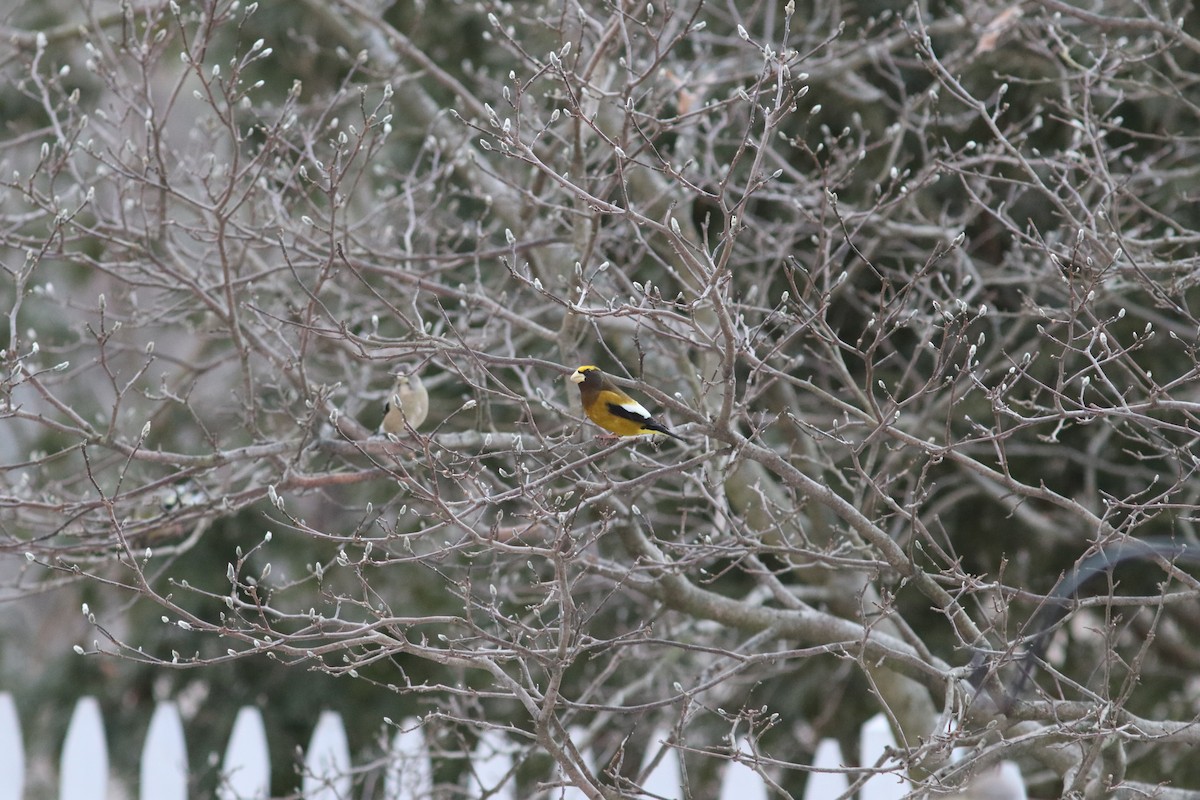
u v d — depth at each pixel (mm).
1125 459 19000
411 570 20953
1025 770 17938
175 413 21219
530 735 8094
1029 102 17875
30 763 17094
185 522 11531
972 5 14758
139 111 10953
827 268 9758
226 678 21344
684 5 15000
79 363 23109
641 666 19438
